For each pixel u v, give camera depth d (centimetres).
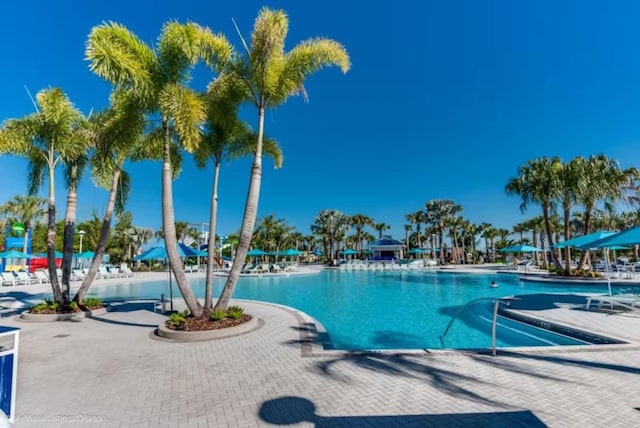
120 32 718
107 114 1004
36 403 385
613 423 321
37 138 993
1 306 1185
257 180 834
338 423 331
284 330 760
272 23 796
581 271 2098
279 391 413
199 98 784
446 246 6041
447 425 323
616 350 564
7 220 3195
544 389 406
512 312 933
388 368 491
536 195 2127
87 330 784
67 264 1027
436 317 1078
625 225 3541
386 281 2380
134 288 2062
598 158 2044
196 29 768
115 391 420
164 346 636
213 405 377
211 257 845
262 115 856
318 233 5494
